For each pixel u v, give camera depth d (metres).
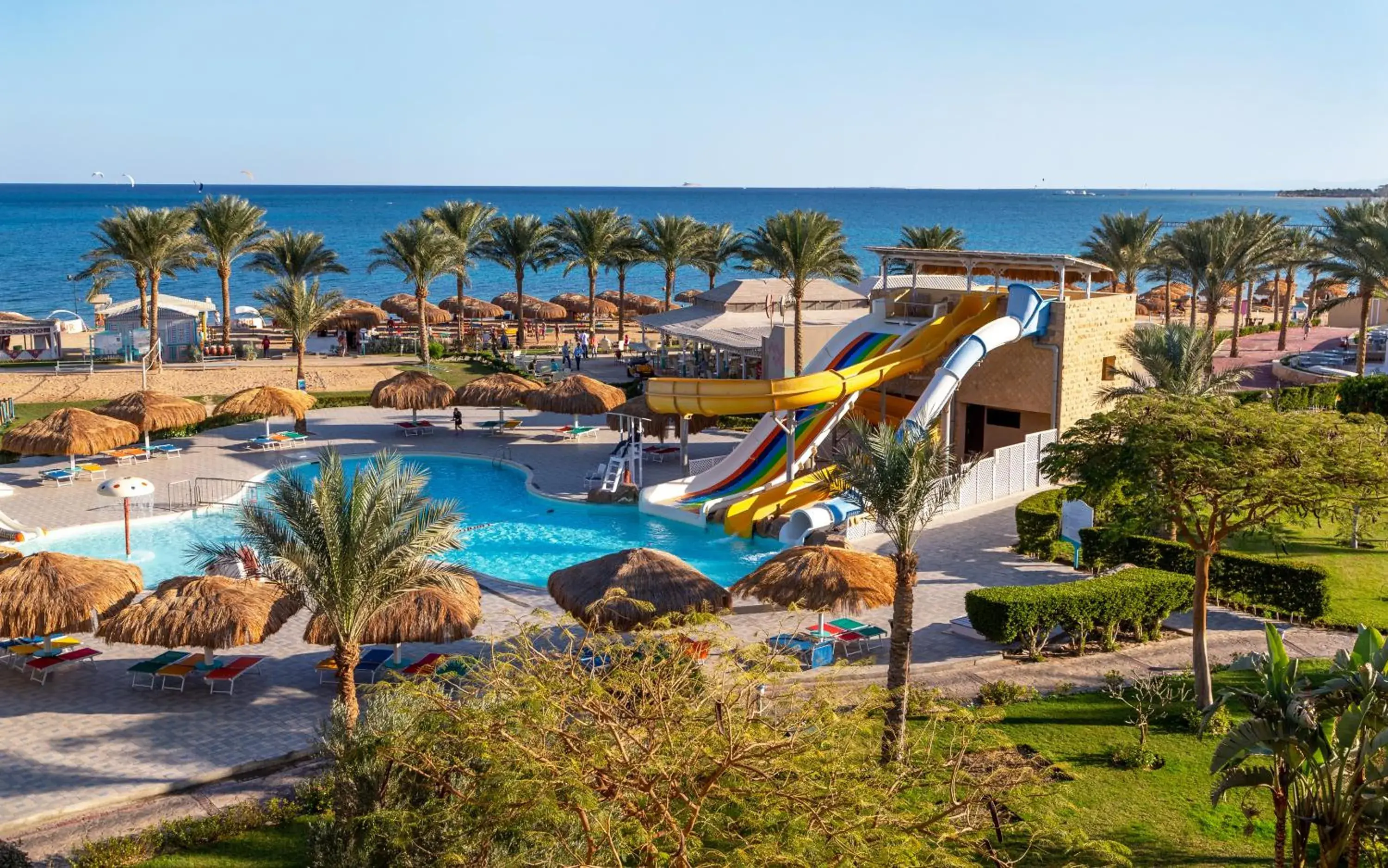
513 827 11.92
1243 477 19.17
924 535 32.44
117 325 61.03
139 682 22.00
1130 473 20.64
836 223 49.56
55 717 20.45
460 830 12.97
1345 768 14.22
